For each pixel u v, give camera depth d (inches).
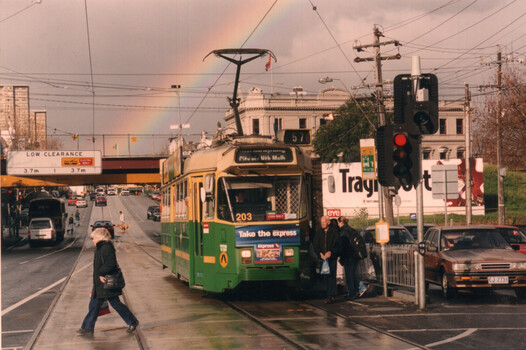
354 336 403.5
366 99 2714.1
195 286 627.8
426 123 504.7
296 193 594.6
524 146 1558.8
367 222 2106.3
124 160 2319.1
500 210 1501.0
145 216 4077.3
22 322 511.2
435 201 2314.2
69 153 2185.0
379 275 711.7
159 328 456.1
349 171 2313.0
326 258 567.2
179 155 713.6
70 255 1688.0
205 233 603.5
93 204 5236.2
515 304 563.5
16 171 2156.7
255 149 585.3
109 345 395.5
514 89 1537.9
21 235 2942.9
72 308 593.6
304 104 3567.9
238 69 860.0
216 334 422.6
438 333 410.0
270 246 577.3
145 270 1068.5
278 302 595.5
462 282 581.6
